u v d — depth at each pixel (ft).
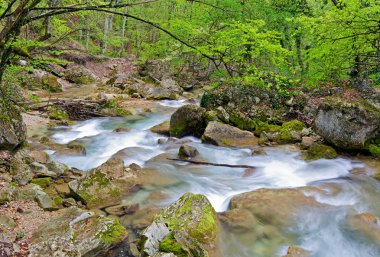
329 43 30.71
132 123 43.88
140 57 96.63
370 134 29.63
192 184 24.08
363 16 27.20
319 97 40.24
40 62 21.70
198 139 36.52
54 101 46.47
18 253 13.10
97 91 62.44
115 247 15.33
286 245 16.83
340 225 18.60
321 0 52.16
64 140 34.96
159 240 14.58
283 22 51.21
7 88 28.63
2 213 16.60
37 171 22.56
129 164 27.55
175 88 69.05
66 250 13.60
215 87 42.70
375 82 46.26
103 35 83.05
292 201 20.81
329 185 24.04
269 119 37.83
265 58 42.04
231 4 44.09
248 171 27.09
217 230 17.03
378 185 24.30
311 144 31.73
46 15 14.47
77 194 19.99
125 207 19.76
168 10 84.23
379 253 16.30
